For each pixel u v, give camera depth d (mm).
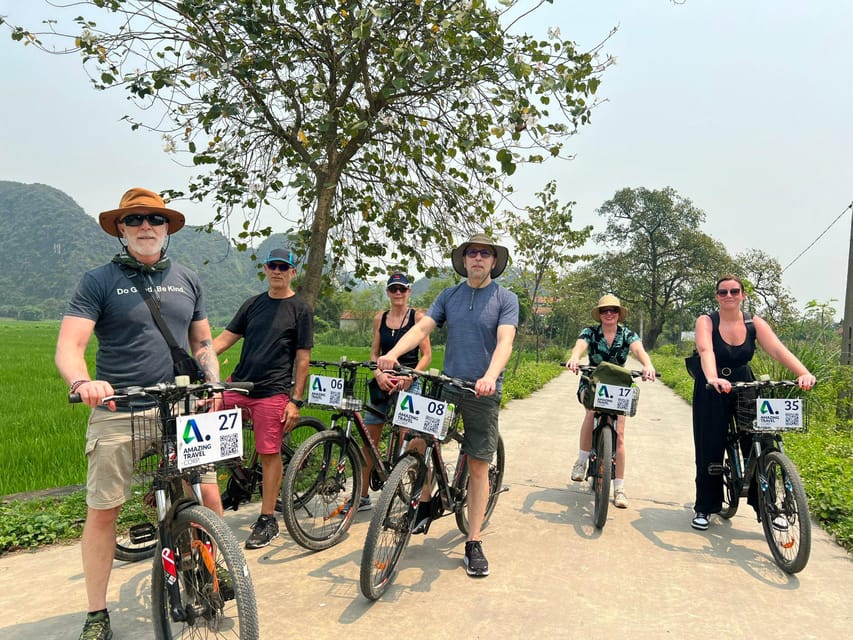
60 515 4617
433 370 3625
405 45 4715
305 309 4441
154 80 4758
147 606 3268
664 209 59000
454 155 6152
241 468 4527
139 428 2785
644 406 13219
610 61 4953
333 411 4590
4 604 3303
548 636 2973
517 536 4461
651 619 3168
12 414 9508
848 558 4086
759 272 52125
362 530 4547
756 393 4316
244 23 4703
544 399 14195
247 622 2293
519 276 18594
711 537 4504
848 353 10961
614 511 5141
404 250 6727
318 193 5949
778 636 3008
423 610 3225
